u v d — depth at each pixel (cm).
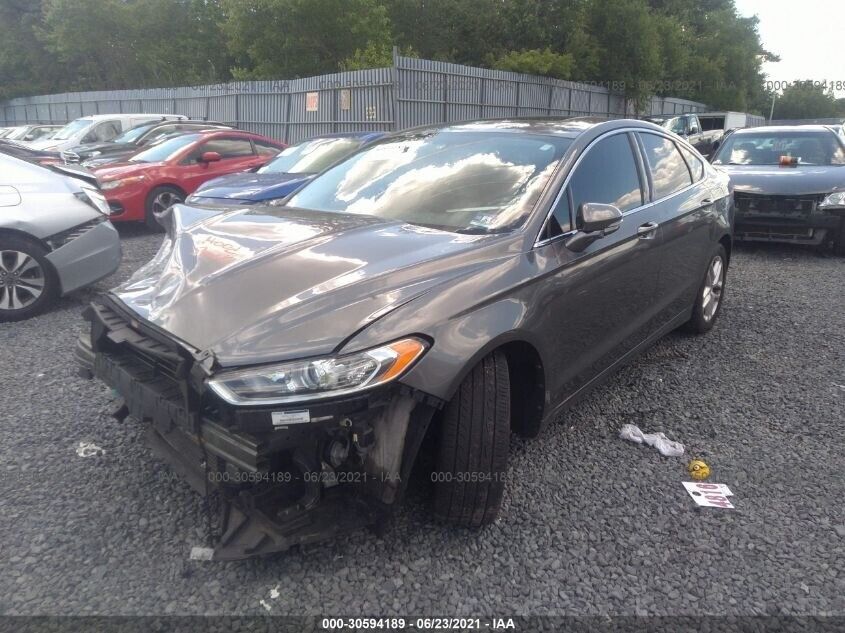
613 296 358
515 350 291
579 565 262
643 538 280
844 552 272
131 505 296
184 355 236
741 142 973
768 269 785
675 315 465
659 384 442
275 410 218
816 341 527
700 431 377
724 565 264
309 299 242
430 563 261
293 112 2091
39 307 574
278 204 395
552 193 323
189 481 265
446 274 265
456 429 258
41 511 290
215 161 1054
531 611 238
